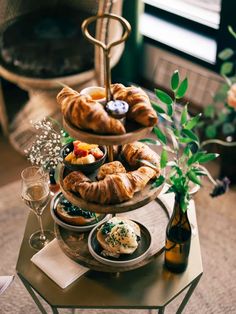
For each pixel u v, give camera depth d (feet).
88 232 4.98
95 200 4.19
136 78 9.60
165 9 9.20
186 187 4.28
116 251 4.64
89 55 7.61
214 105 8.04
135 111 4.00
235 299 6.11
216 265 6.51
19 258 4.97
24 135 8.63
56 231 4.98
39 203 4.77
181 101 8.91
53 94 8.46
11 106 9.39
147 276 4.75
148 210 5.23
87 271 4.75
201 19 8.84
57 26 7.98
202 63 8.45
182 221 4.50
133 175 4.26
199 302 6.08
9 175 8.01
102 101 4.12
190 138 4.37
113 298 4.58
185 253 4.63
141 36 9.01
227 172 7.55
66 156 4.62
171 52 8.82
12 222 7.17
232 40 7.86
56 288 4.66
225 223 7.08
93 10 8.18
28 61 7.50
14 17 8.19
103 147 4.67
